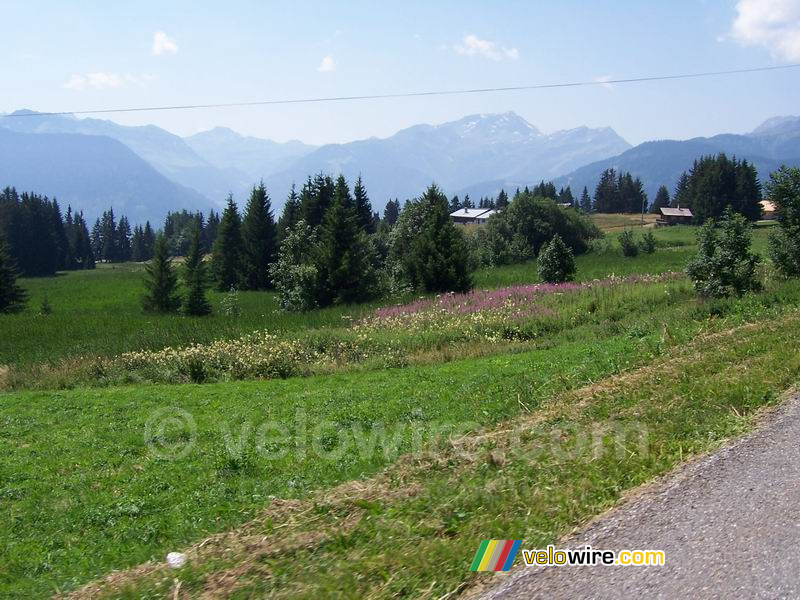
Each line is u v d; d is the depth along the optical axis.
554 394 12.13
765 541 4.85
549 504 6.06
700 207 112.19
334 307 41.22
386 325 27.69
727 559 4.66
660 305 24.58
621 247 72.12
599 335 21.28
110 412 16.12
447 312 28.69
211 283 73.31
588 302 26.44
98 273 111.56
